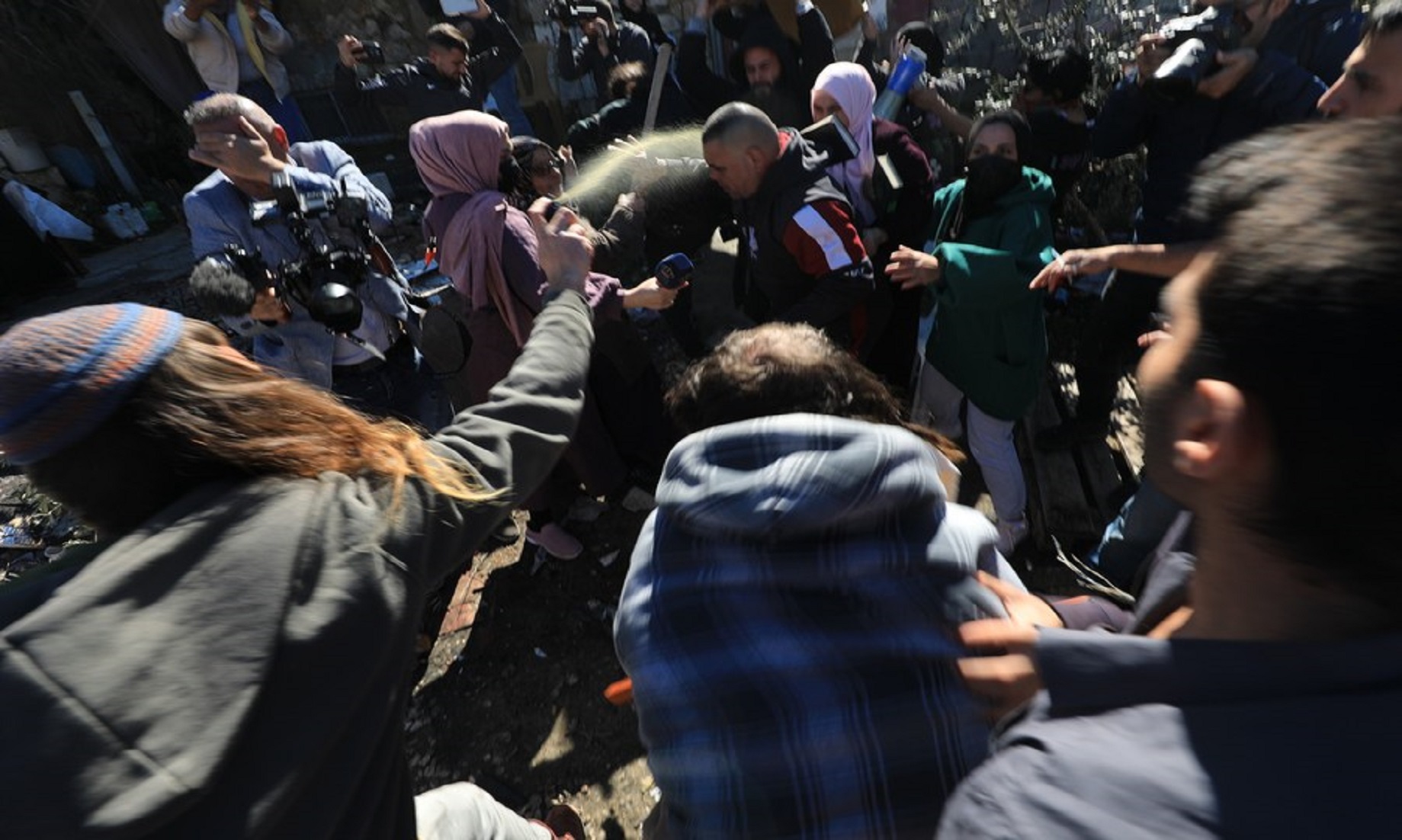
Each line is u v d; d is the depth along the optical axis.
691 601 0.82
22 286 6.96
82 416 0.71
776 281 2.50
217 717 0.61
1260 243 0.41
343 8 7.09
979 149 2.25
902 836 0.74
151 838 0.59
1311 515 0.40
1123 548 1.74
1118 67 3.89
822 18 3.95
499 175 2.41
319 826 0.71
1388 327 0.36
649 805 2.18
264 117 2.28
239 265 2.20
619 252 2.63
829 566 0.78
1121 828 0.41
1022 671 0.66
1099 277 3.62
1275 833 0.37
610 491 2.73
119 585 0.64
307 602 0.71
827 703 0.75
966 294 2.16
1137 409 3.11
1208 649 0.45
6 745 0.55
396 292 2.51
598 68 5.06
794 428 0.82
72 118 8.21
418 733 2.48
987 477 2.54
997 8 4.41
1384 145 0.41
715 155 2.26
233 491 0.76
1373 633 0.42
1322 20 2.55
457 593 2.95
